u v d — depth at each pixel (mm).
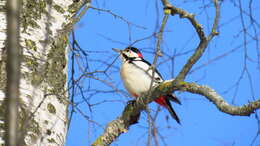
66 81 9578
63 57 9586
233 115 8547
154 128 7402
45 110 8703
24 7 9383
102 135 10047
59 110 9039
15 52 4957
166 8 8773
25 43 9047
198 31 8859
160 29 8055
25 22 9258
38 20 9500
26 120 6328
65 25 9961
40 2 9711
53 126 8719
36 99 8586
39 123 8461
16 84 4941
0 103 8148
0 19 9078
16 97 4941
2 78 8422
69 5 10312
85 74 8484
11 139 4848
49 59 9188
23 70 8703
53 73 9195
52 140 8586
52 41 9477
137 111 10172
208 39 8891
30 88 8594
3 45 8766
